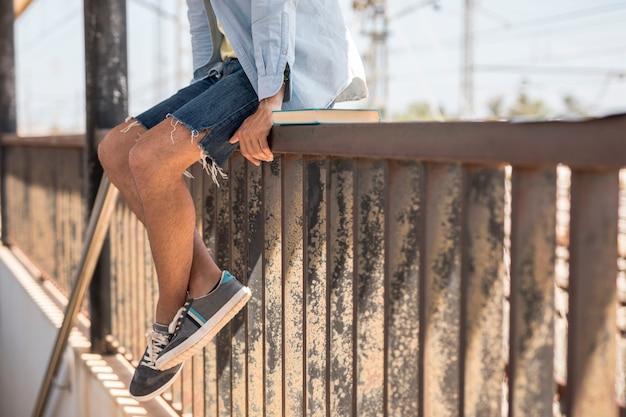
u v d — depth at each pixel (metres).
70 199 4.23
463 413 1.23
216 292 1.80
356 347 1.50
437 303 1.30
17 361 4.98
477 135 1.11
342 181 1.58
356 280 1.49
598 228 1.03
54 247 4.68
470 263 1.20
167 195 1.75
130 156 1.73
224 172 2.11
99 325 3.28
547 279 1.13
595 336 1.04
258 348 1.99
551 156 0.99
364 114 1.67
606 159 0.91
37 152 5.07
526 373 1.13
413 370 1.39
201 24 2.06
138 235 2.96
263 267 1.88
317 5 1.89
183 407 2.50
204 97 1.76
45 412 3.87
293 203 1.78
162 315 1.86
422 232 1.29
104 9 3.15
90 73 3.17
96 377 2.99
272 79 1.69
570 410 1.05
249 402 2.01
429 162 1.28
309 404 1.72
